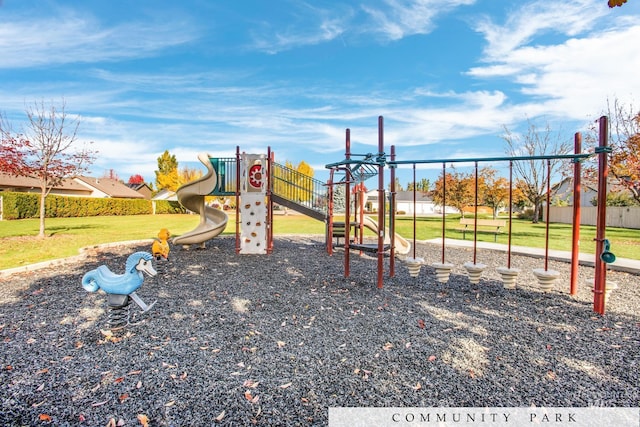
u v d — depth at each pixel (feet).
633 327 11.34
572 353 9.38
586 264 22.72
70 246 29.35
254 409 6.85
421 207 168.55
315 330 11.12
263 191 28.32
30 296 14.98
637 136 31.22
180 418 6.55
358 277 18.92
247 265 22.63
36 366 8.64
